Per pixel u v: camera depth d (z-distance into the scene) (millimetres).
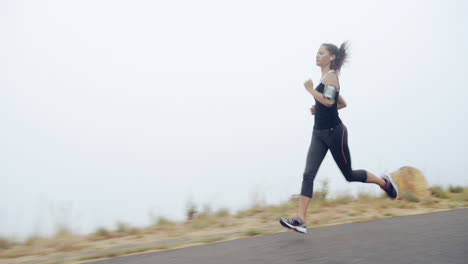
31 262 4203
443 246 3508
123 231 5871
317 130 4727
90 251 4633
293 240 4164
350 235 4211
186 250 3957
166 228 5992
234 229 5566
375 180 5172
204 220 6277
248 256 3547
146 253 3982
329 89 4508
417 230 4230
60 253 4625
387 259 3207
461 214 5023
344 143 4707
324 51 4711
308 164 4715
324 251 3576
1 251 4875
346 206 6980
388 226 4566
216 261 3430
